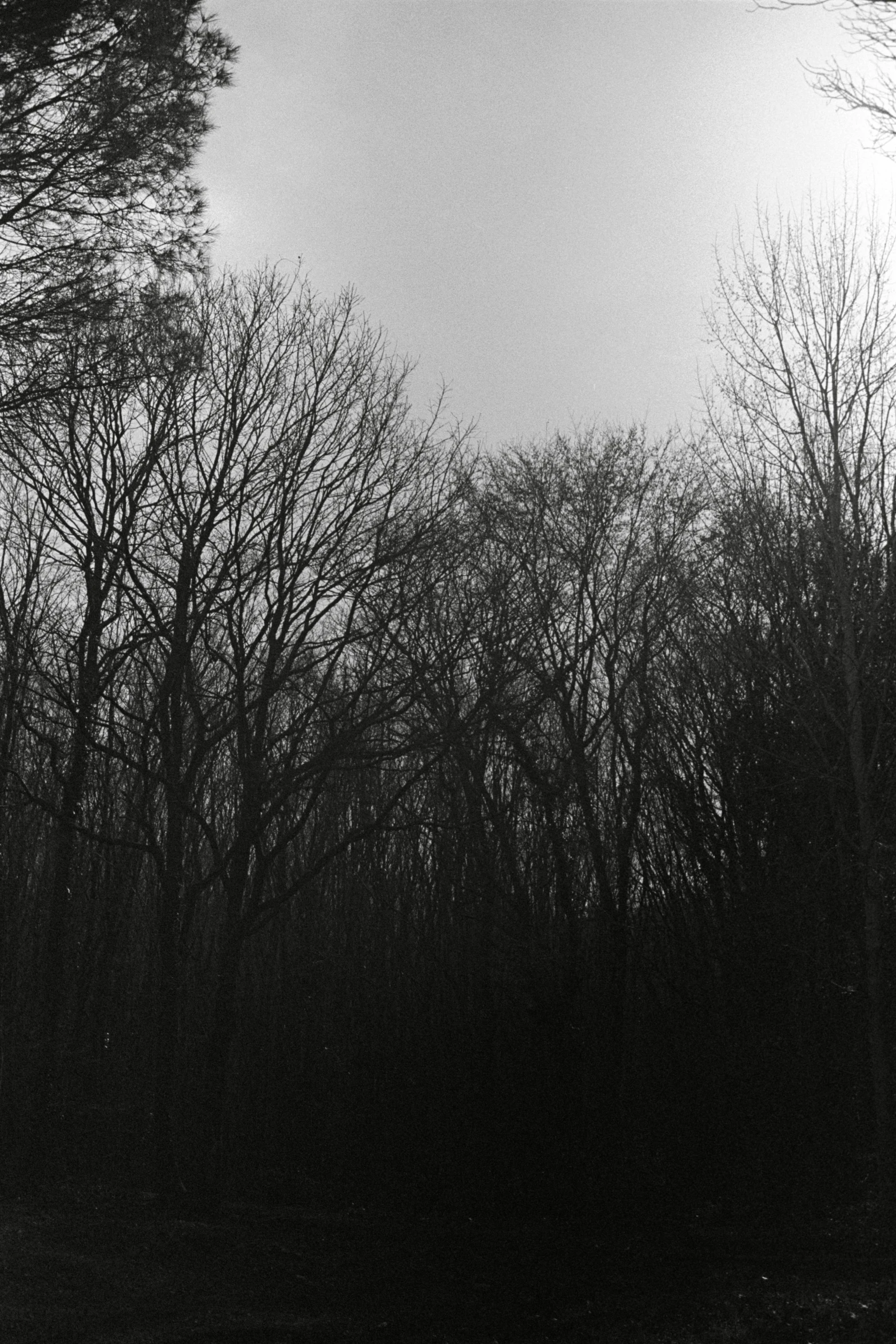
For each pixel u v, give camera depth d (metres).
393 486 21.42
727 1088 22.59
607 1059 25.73
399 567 21.23
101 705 23.20
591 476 27.36
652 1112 25.02
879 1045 17.52
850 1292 13.30
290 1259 16.53
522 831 28.12
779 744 21.17
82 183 11.83
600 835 27.62
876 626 18.86
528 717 24.61
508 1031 25.91
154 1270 15.14
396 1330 12.62
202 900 30.06
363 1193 24.97
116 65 11.83
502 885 27.78
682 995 24.83
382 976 29.28
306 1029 28.95
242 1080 27.84
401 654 22.22
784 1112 21.67
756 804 22.72
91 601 21.09
